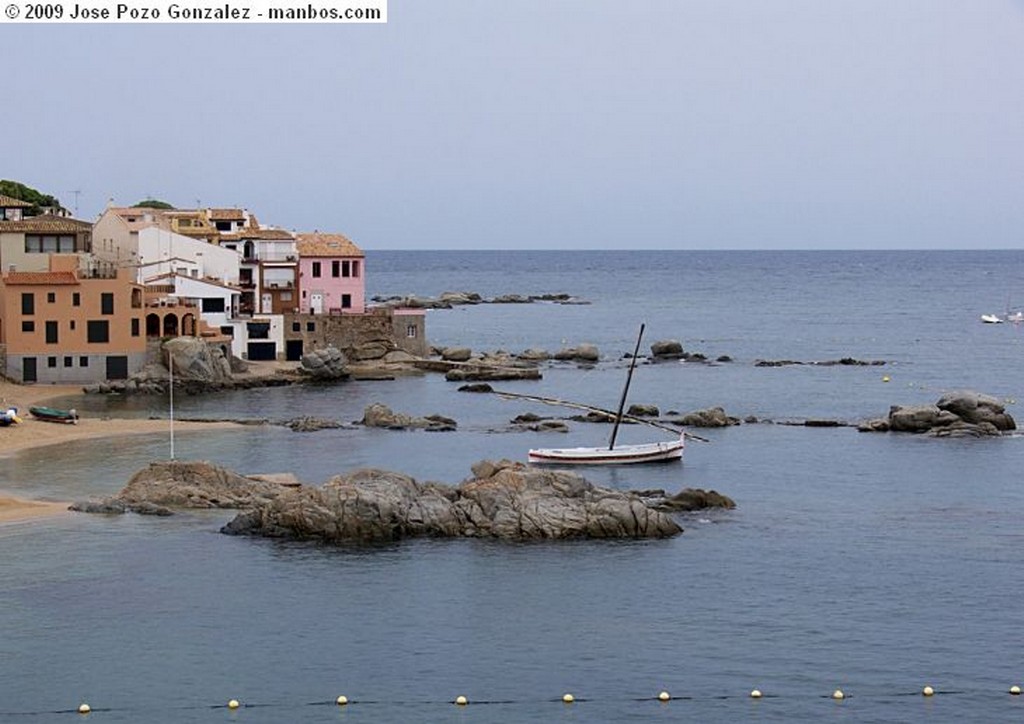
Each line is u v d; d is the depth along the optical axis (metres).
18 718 85.12
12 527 120.25
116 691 88.56
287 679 90.31
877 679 91.06
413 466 149.12
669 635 97.50
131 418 178.50
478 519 118.25
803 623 99.94
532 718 85.56
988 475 147.25
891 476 146.62
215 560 111.75
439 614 100.81
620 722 85.25
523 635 97.31
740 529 122.88
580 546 116.12
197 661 92.88
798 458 156.88
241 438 165.12
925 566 112.88
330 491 117.88
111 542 116.19
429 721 85.12
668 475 147.00
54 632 97.19
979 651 95.44
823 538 120.44
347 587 105.88
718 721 85.44
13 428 164.50
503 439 167.75
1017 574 111.00
